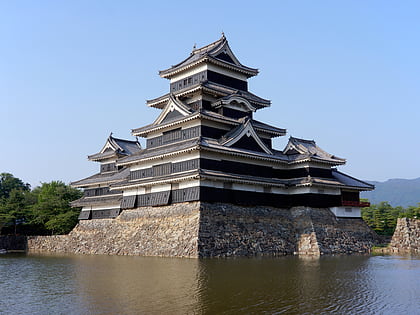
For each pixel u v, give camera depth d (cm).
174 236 4625
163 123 5375
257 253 4697
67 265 4150
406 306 2167
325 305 2169
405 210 10994
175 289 2559
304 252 5006
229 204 4862
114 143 7212
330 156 5784
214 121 5131
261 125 5781
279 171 5631
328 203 5509
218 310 2052
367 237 5675
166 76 6169
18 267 4112
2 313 2084
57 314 2044
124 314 2002
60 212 8131
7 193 12300
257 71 6156
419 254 4981
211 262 3881
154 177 5319
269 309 2075
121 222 5653
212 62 5634
